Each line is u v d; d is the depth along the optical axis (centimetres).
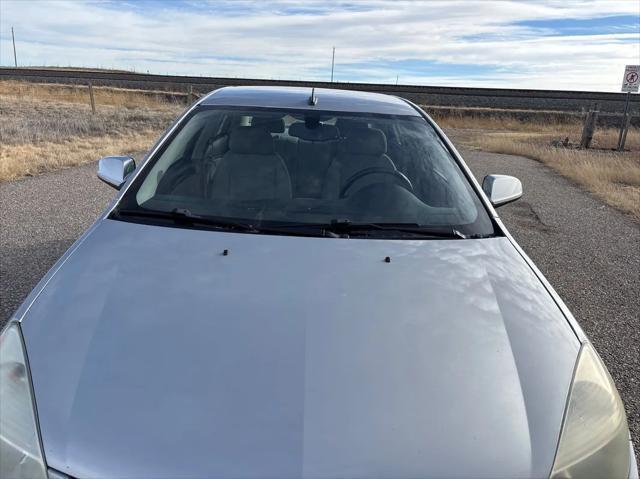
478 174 1076
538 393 166
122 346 171
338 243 232
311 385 159
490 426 154
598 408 170
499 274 221
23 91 2702
